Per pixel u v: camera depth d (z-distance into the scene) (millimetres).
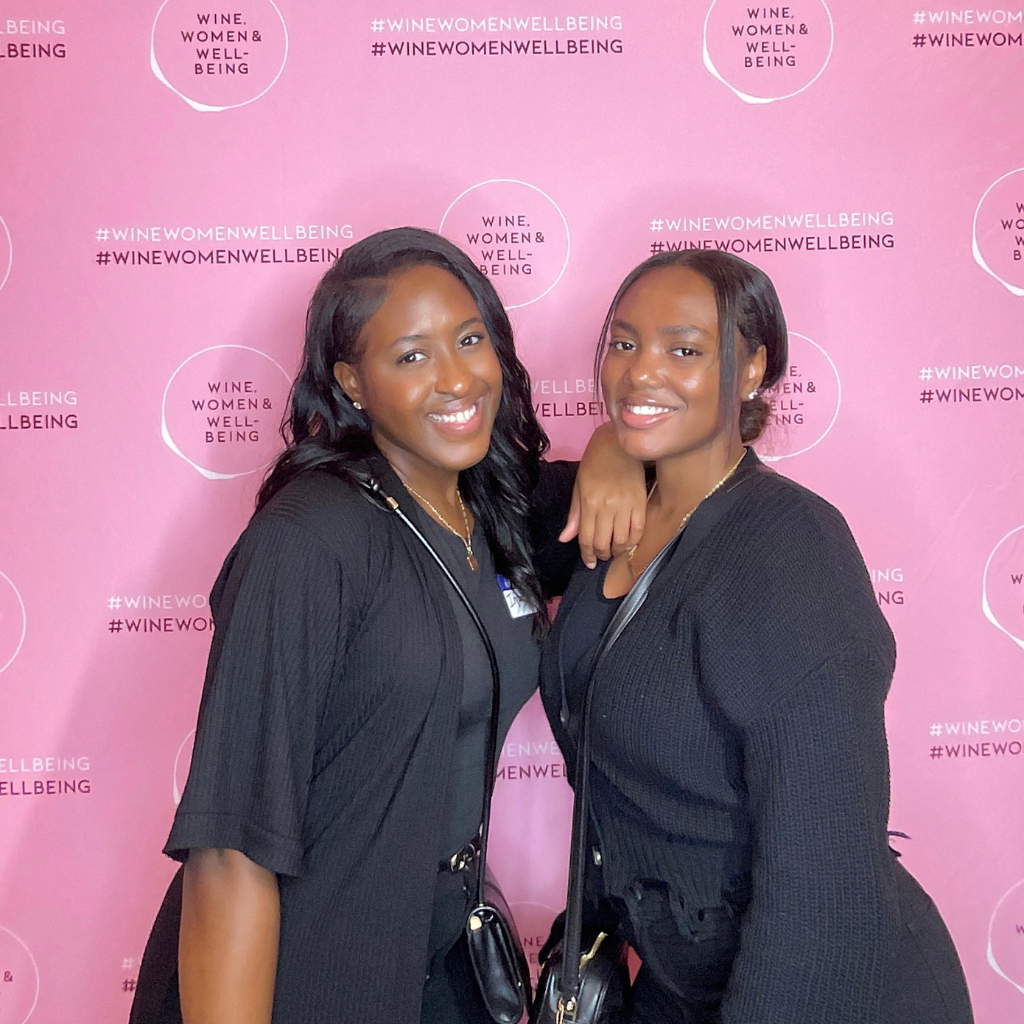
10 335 1599
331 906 1045
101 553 1646
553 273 1635
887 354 1658
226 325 1616
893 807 1728
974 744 1722
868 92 1613
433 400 1117
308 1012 1038
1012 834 1739
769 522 1015
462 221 1616
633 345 1110
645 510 1196
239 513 1652
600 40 1592
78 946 1698
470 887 1218
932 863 1739
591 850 1200
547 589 1392
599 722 1075
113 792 1684
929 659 1710
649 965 1136
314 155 1593
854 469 1676
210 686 995
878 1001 899
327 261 1611
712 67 1603
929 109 1620
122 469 1635
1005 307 1655
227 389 1631
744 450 1176
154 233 1596
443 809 1090
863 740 919
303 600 1003
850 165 1625
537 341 1648
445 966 1283
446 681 1072
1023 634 1708
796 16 1597
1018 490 1682
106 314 1605
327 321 1151
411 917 1072
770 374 1155
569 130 1606
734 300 1080
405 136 1595
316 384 1195
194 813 960
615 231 1628
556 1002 1146
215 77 1570
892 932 908
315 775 1067
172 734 1682
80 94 1563
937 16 1604
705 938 1075
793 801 912
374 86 1585
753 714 937
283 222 1602
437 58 1584
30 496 1630
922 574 1696
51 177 1575
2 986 1701
